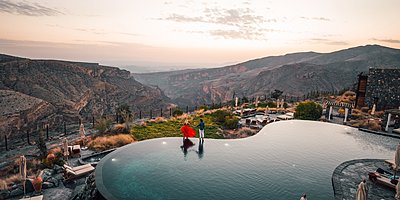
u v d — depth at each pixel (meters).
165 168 11.43
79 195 9.66
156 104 128.25
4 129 59.97
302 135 17.88
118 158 12.50
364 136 18.19
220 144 15.16
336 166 12.18
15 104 67.56
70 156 14.06
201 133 15.52
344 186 9.90
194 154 13.33
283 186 9.86
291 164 12.24
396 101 27.50
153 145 14.66
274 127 20.17
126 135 18.22
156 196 8.87
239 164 12.06
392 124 21.91
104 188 9.12
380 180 10.02
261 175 10.87
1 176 12.20
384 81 28.28
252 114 28.00
